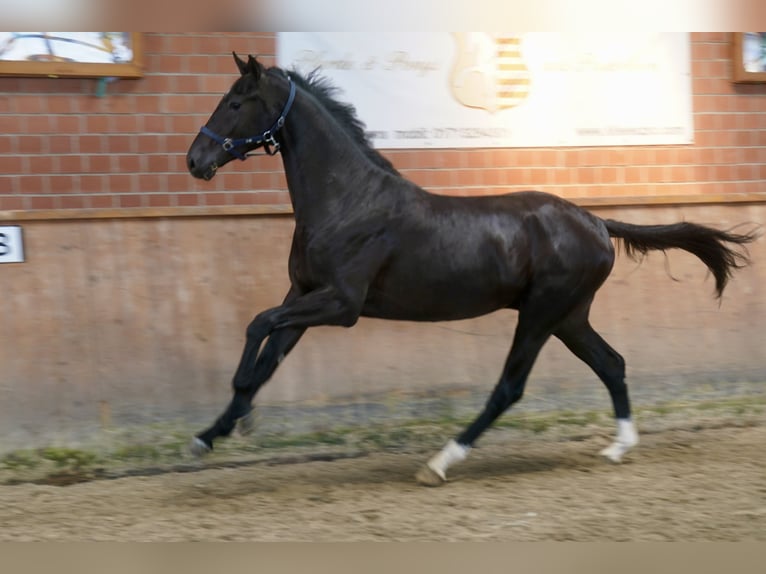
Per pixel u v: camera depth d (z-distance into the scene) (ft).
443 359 29.81
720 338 32.35
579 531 19.40
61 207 27.78
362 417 28.89
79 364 27.27
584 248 24.20
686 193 32.55
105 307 27.61
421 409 29.37
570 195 31.42
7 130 27.35
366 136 23.85
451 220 23.20
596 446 27.78
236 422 21.68
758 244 32.91
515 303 24.59
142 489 23.85
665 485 23.06
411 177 30.09
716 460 25.63
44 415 26.86
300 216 22.97
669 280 32.04
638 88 31.89
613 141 31.76
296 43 29.07
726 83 32.73
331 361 28.94
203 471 25.89
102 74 27.63
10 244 26.94
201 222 28.50
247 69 22.62
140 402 27.58
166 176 28.53
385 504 21.79
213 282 28.50
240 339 28.55
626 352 31.40
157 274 28.07
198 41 28.50
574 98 31.30
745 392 32.37
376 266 22.68
